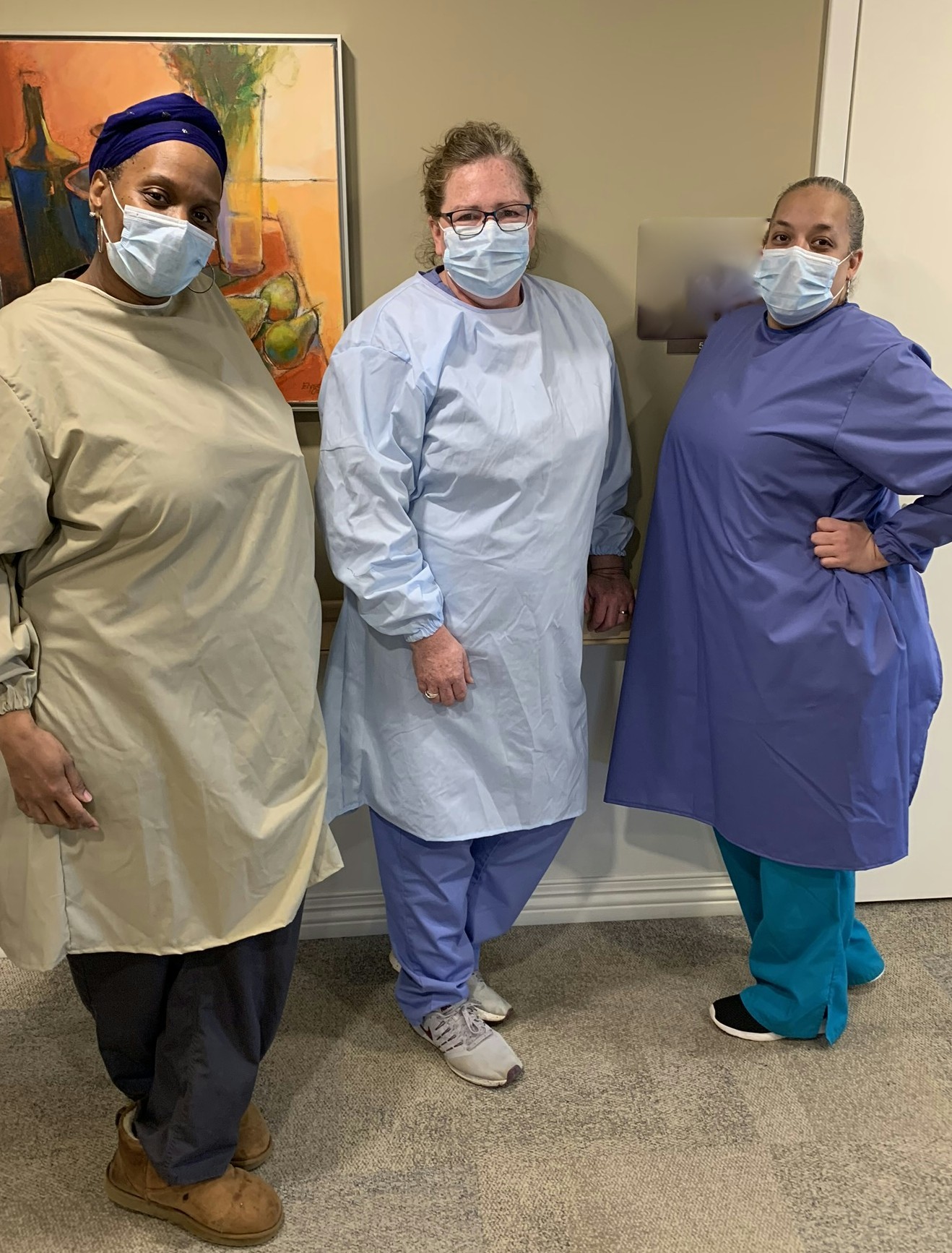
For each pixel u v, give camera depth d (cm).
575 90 176
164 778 131
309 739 142
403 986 183
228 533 128
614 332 190
